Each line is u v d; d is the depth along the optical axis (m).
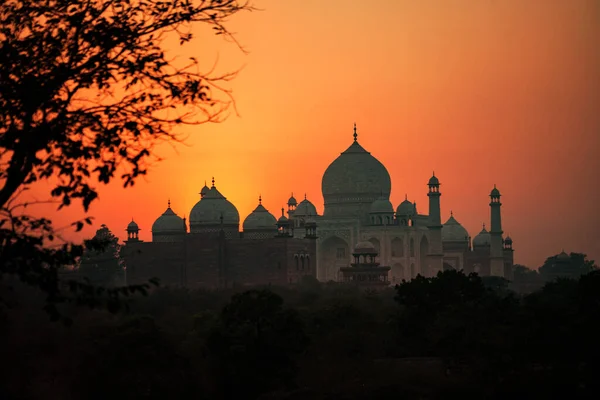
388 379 151.00
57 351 128.50
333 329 186.25
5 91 49.41
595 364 136.00
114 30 50.72
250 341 147.50
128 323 146.62
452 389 142.62
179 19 52.00
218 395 145.00
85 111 50.72
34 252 48.28
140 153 50.22
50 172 49.84
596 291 171.75
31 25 51.34
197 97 51.09
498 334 153.62
